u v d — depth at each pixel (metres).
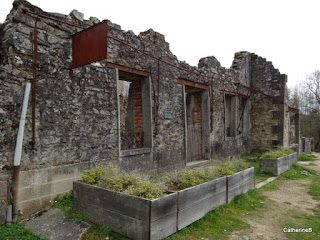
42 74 4.25
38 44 4.21
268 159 8.15
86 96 4.98
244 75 12.14
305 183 7.10
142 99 6.77
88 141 4.99
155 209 3.21
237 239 3.63
